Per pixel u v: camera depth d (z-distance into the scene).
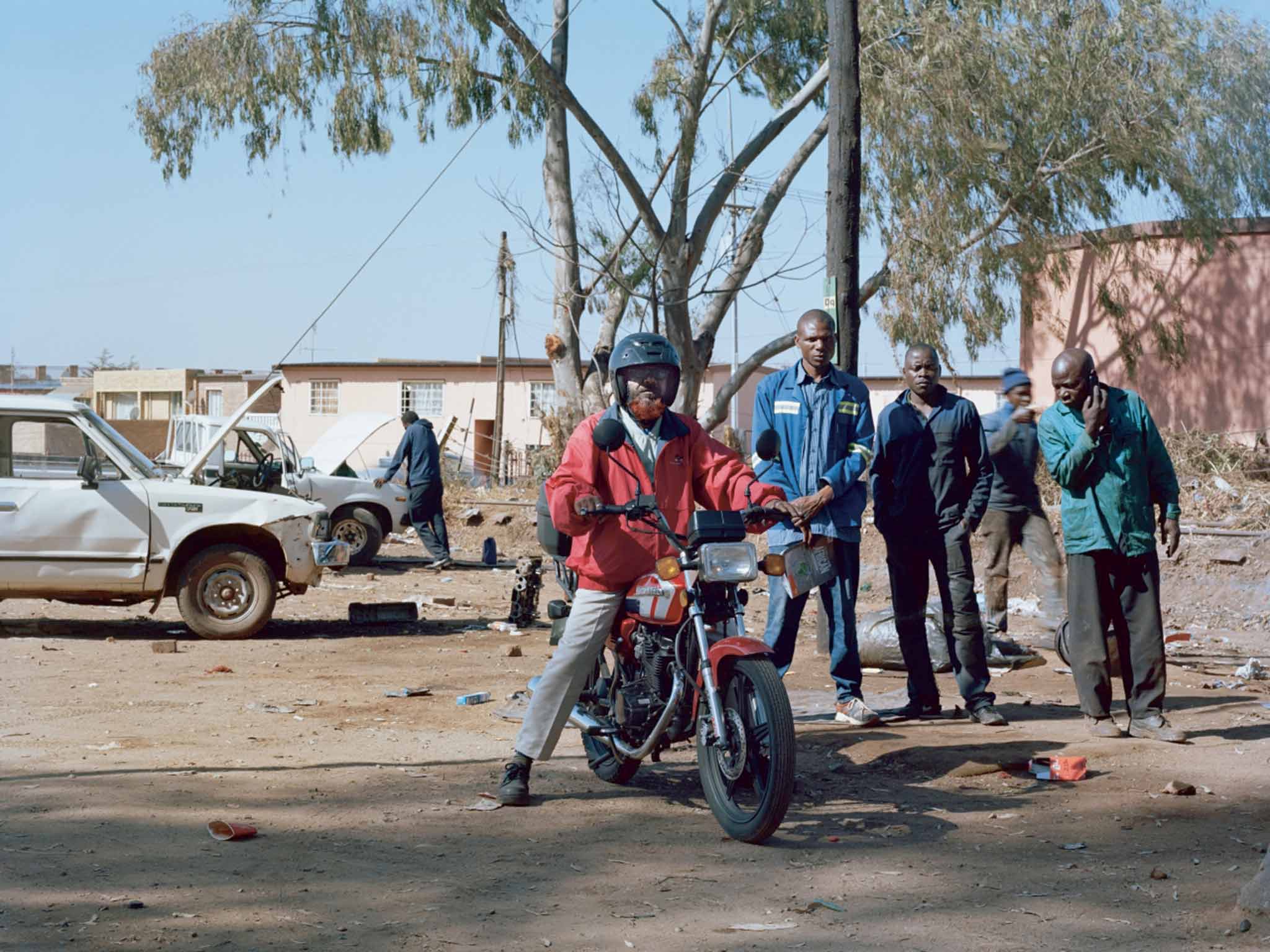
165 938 3.85
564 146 22.59
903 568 7.64
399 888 4.40
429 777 6.11
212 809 5.39
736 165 22.53
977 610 7.55
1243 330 24.95
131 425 57.22
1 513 10.78
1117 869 4.72
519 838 5.11
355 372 53.75
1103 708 7.15
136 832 5.01
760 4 23.00
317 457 19.39
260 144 21.83
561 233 22.73
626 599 5.49
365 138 21.39
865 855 4.91
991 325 23.73
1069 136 24.42
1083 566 7.13
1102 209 24.62
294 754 6.60
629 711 5.43
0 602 13.30
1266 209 25.11
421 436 18.50
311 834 5.06
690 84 22.45
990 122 22.91
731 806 5.20
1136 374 25.94
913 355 7.63
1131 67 24.62
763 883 4.55
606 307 22.86
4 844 4.79
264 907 4.17
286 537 11.45
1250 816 5.48
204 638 11.23
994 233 24.02
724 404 23.44
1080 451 6.89
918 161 22.56
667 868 4.71
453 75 20.56
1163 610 13.95
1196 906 4.30
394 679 9.10
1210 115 24.42
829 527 7.20
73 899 4.18
